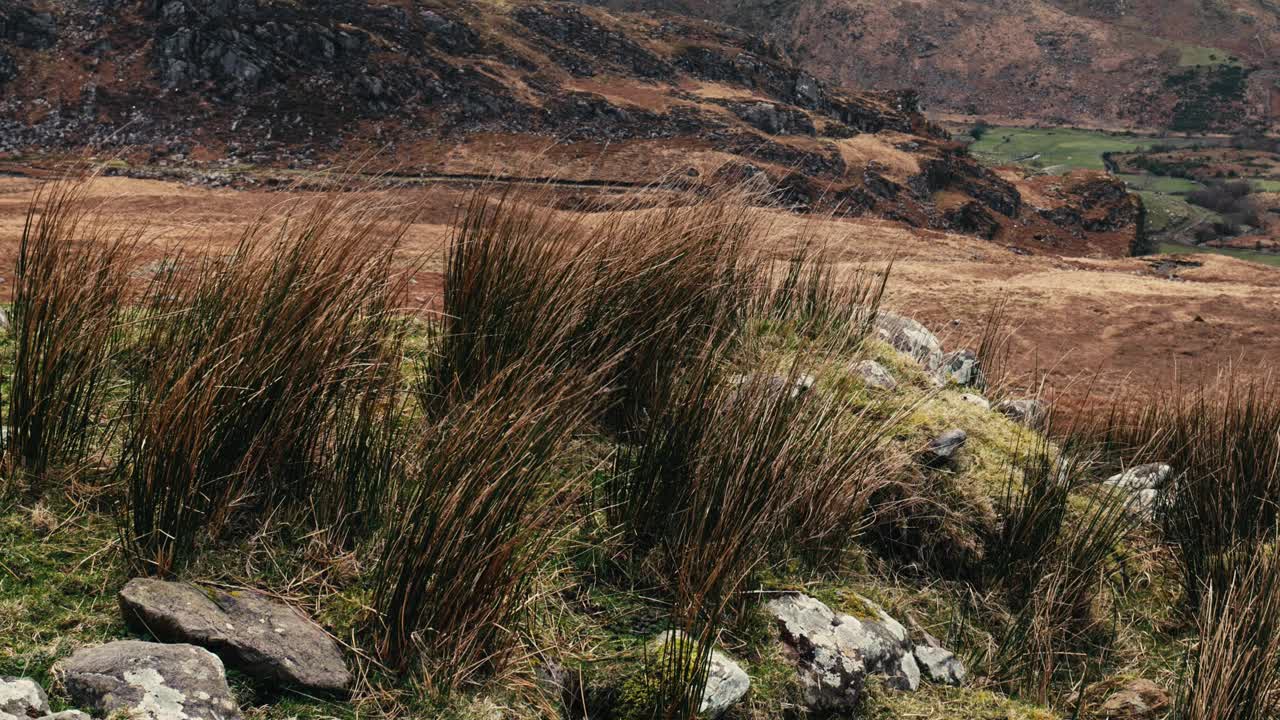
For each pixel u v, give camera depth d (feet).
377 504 10.55
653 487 11.43
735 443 11.18
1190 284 100.27
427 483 9.43
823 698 10.26
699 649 9.26
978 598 13.19
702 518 10.96
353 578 9.80
